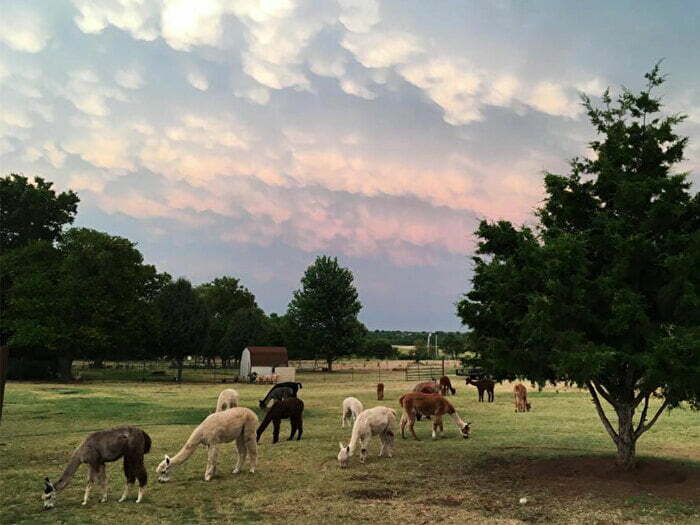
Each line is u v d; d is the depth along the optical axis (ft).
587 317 40.11
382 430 50.26
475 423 76.28
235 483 41.01
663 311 40.19
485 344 44.93
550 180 46.16
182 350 210.38
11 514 32.83
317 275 302.25
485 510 34.17
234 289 426.92
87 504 35.01
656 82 46.06
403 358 410.93
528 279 41.86
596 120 47.91
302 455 52.19
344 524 31.48
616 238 40.73
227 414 42.96
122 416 85.35
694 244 37.76
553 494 37.35
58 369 204.74
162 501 35.91
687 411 88.28
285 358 214.90
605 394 43.16
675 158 45.83
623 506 34.24
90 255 198.70
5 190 216.54
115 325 200.13
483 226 48.21
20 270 193.57
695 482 38.68
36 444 58.18
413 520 32.22
